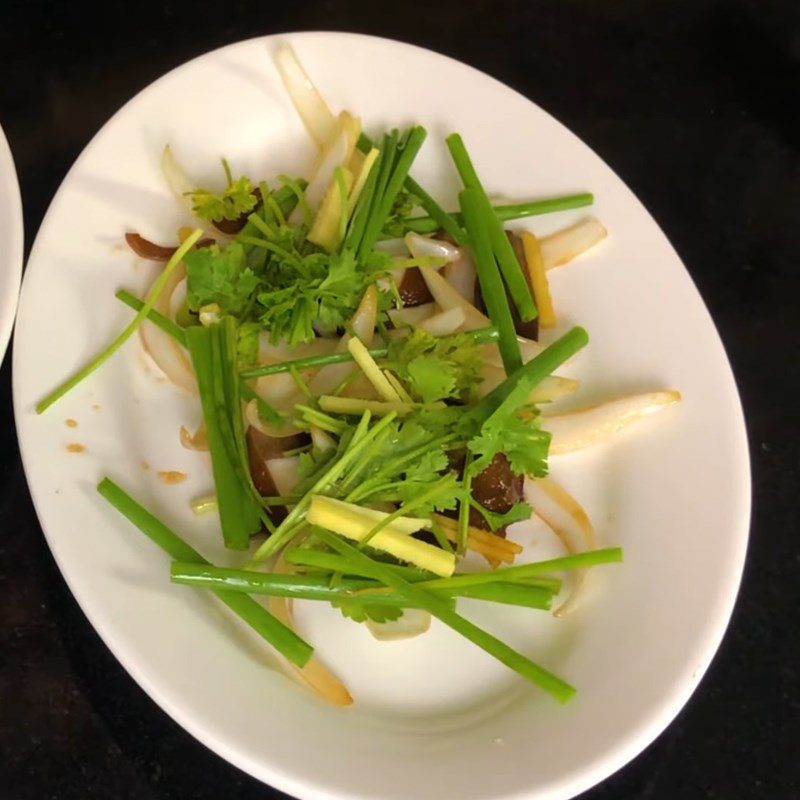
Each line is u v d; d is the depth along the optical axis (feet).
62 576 1.04
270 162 1.29
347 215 1.21
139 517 1.02
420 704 1.03
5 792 0.98
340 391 1.14
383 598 1.03
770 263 1.38
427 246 1.25
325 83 1.30
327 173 1.25
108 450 1.07
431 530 1.09
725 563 1.07
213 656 0.99
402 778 0.94
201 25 1.42
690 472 1.13
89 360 1.09
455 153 1.27
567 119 1.44
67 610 1.06
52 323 1.09
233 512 1.06
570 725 1.00
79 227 1.15
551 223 1.28
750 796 1.06
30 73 1.36
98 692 1.03
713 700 1.10
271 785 0.93
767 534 1.20
